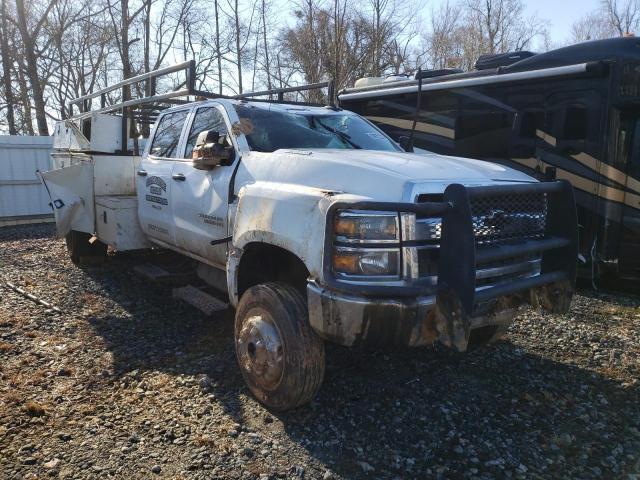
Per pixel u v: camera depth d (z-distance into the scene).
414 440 3.54
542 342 5.32
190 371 4.51
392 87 9.84
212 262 5.05
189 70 5.59
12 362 4.62
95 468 3.19
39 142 14.35
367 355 4.85
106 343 5.11
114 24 23.95
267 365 3.74
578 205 7.52
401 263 3.29
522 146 8.08
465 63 26.59
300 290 4.16
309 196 3.51
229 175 4.63
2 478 3.07
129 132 9.16
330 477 3.15
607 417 3.89
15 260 8.85
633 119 7.08
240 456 3.33
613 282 7.74
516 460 3.35
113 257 8.67
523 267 3.78
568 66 7.36
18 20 22.98
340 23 18.52
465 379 4.45
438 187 3.45
